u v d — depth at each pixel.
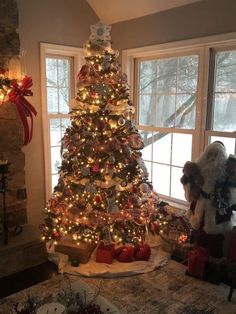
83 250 2.77
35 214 3.37
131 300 2.33
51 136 3.48
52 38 3.23
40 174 3.35
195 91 3.07
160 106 3.41
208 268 2.64
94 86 2.68
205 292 2.43
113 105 2.72
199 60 2.92
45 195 3.41
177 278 2.63
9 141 2.98
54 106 3.47
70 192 2.76
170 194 3.42
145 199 2.83
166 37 3.11
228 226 2.58
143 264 2.77
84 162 2.70
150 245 3.12
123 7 3.31
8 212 3.07
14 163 3.04
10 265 2.73
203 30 2.80
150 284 2.54
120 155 2.68
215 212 2.57
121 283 2.56
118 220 2.76
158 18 3.14
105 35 2.77
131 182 2.73
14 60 2.83
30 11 3.04
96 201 2.68
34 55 3.12
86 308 1.51
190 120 3.15
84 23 3.46
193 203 2.73
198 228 2.67
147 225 2.88
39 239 2.90
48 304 1.53
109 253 2.77
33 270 2.80
